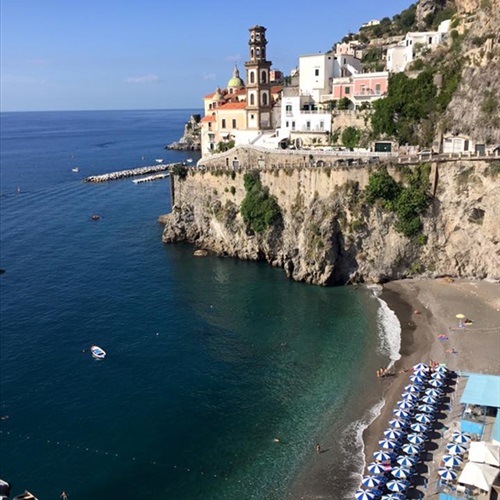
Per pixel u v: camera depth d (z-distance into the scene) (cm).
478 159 7269
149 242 10800
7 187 17725
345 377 5519
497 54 8331
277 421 4906
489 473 3603
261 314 7156
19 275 8994
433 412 4625
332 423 4816
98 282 8581
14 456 4509
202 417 5003
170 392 5409
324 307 7269
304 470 4281
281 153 9519
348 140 10462
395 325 6531
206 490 4138
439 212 7619
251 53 12006
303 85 12356
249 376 5672
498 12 8619
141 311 7381
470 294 7156
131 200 15275
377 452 4166
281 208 8875
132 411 5103
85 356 6147
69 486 4194
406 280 7931
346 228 7944
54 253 10238
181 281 8506
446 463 3884
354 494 3962
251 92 12069
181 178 10300
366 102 10538
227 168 9681
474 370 5328
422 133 9269
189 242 10556
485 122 8188
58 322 7069
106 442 4675
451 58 9538
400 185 7725
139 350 6275
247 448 4575
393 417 4772
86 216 13388
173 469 4356
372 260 7981
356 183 7931
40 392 5422
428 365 5478
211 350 6250
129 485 4203
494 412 4512
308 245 8081
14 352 6244
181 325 6912
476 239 7488
